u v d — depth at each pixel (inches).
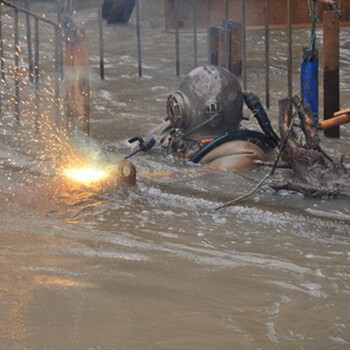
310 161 390.9
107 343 210.8
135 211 348.8
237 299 246.7
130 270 270.5
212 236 315.0
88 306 235.6
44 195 371.2
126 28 965.2
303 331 223.8
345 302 247.1
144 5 1077.1
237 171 413.1
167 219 337.4
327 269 278.1
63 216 339.3
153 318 228.5
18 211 344.5
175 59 787.4
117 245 299.6
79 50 489.1
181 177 404.5
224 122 433.1
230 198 368.8
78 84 493.0
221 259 286.0
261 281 263.9
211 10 924.6
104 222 331.6
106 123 540.4
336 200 365.4
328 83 502.0
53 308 233.6
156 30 965.8
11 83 631.8
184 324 225.5
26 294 244.2
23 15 944.3
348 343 217.3
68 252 288.8
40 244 298.0
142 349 208.5
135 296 245.6
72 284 254.4
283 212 344.8
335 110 503.8
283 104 415.8
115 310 233.6
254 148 429.1
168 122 490.3
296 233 320.2
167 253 291.3
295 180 391.5
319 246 304.3
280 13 901.8
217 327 224.2
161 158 440.5
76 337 213.6
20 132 501.4
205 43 867.4
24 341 210.4
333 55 500.4
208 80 433.4
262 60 768.9
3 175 404.2
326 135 504.7
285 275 270.7
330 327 227.1
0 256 281.9
